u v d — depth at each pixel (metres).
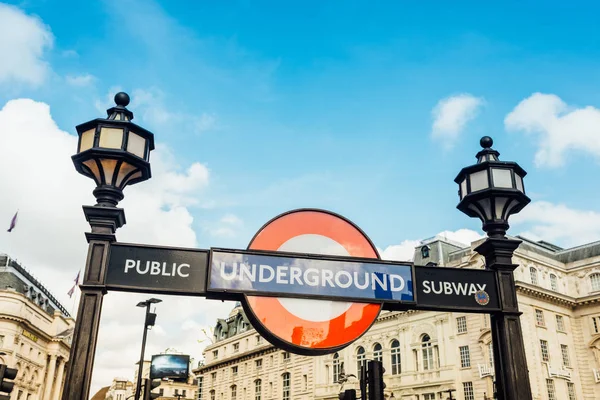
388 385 51.59
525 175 6.09
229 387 78.50
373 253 5.01
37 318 77.75
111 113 5.35
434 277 5.18
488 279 5.36
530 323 46.38
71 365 4.23
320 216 5.02
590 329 50.12
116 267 4.58
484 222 5.83
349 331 4.64
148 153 5.34
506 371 5.14
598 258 51.97
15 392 70.31
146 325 30.44
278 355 68.88
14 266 76.12
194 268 4.68
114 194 5.01
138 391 28.88
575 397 47.12
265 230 4.87
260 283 4.63
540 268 50.94
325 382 59.66
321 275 4.76
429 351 49.94
